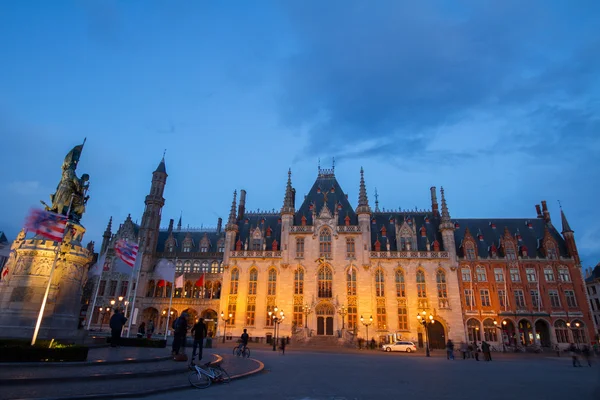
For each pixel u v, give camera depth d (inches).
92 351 904.3
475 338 2331.4
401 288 2461.9
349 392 606.2
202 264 2864.2
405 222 2667.3
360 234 2598.4
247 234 2829.7
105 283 2743.6
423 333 2342.5
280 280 2534.5
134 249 1392.7
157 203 2967.5
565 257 2468.0
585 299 2336.4
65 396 472.7
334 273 2513.5
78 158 1131.9
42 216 853.2
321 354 1598.2
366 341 2266.2
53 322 948.6
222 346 1878.7
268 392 589.0
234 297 2554.1
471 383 749.9
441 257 2490.2
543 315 2294.5
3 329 893.8
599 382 501.4
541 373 991.0
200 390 595.2
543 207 2783.0
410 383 729.6
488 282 2436.0
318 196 2930.6
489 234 2689.5
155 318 2719.0
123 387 557.0
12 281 947.3
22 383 533.3
